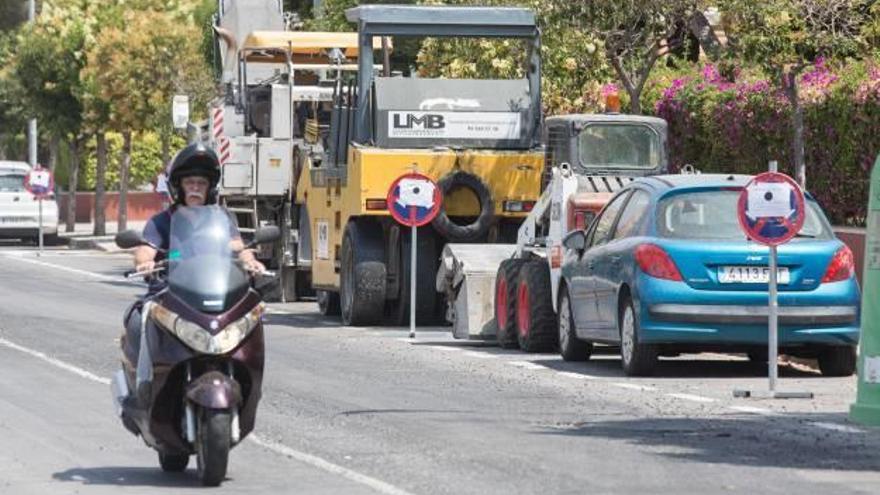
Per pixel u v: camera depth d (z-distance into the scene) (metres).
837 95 65.12
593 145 61.12
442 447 34.53
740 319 46.72
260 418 39.16
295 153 81.06
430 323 68.75
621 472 31.27
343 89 70.88
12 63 163.00
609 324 49.75
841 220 65.88
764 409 40.94
